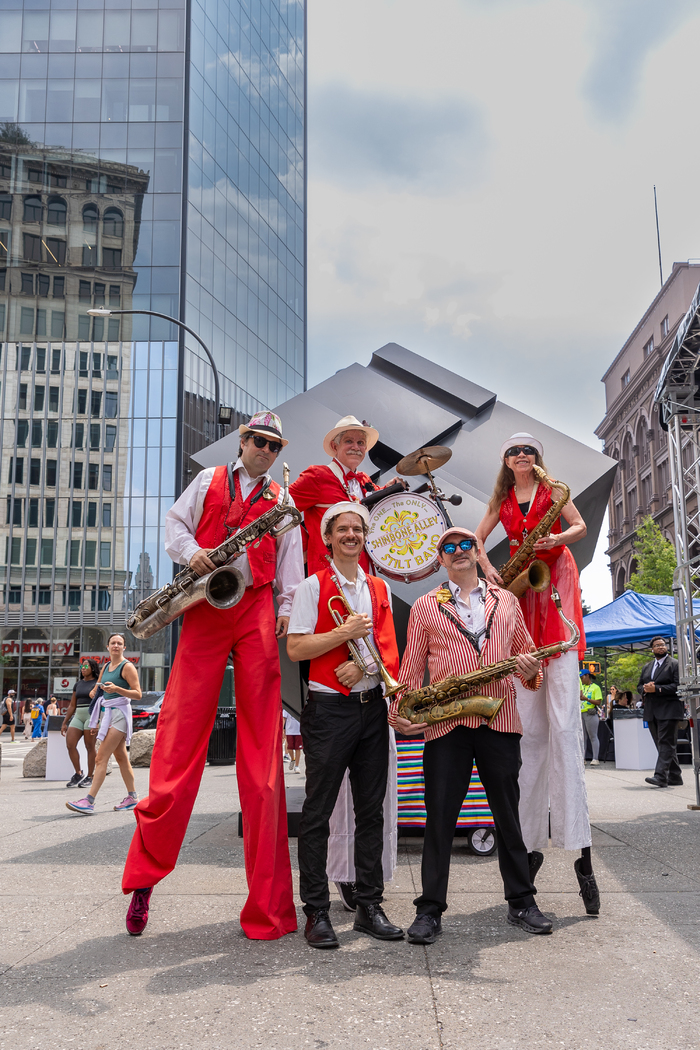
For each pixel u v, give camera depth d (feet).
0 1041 8.38
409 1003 9.25
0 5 140.97
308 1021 8.78
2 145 138.31
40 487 135.33
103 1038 8.42
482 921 12.64
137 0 140.36
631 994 9.45
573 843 12.81
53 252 136.77
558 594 14.21
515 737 12.54
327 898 11.92
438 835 12.02
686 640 28.71
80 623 133.08
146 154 137.08
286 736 39.47
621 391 217.77
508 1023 8.66
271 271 171.12
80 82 139.13
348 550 12.88
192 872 16.30
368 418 20.99
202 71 144.77
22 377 136.46
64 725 37.55
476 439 21.31
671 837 19.52
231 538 12.65
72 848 19.57
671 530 178.29
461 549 12.98
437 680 12.67
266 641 12.76
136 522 134.31
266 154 172.55
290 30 194.59
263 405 162.91
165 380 134.51
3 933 12.17
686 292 180.24
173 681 12.65
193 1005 9.27
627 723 46.32
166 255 135.13
